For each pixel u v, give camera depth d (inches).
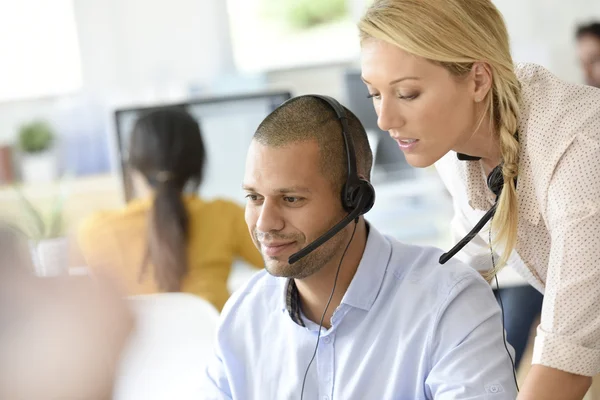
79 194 188.2
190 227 110.3
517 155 58.7
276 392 62.6
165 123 111.0
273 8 218.5
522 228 62.9
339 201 59.1
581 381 53.3
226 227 111.4
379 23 54.9
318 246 58.1
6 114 209.3
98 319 21.7
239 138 135.0
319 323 62.0
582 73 194.2
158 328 73.2
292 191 57.4
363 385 59.7
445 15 54.6
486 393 55.1
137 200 113.0
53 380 20.9
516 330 107.0
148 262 109.7
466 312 58.3
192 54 214.4
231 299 66.2
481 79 56.8
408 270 61.3
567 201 54.6
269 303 64.5
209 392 65.7
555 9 211.9
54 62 210.1
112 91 211.8
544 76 59.9
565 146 55.4
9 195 188.7
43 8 208.8
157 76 213.3
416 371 59.0
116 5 210.7
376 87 56.2
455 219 75.9
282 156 57.5
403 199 149.9
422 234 141.9
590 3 211.2
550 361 52.9
